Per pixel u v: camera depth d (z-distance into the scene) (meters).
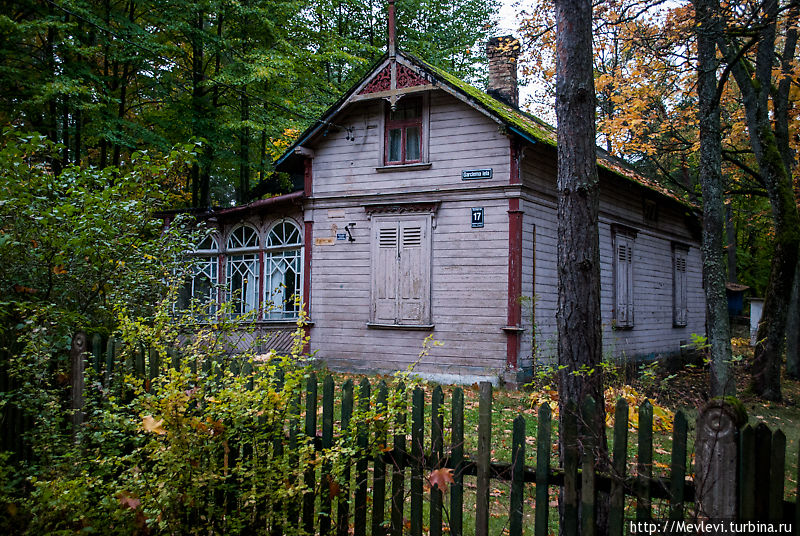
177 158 6.20
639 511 3.01
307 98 23.31
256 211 15.18
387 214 13.17
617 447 3.08
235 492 4.00
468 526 4.80
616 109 15.12
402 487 3.73
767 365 12.96
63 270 5.26
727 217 28.59
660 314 17.94
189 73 22.17
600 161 13.80
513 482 3.37
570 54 4.61
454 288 12.46
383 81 12.94
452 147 12.66
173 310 5.08
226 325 4.91
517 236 11.95
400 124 13.23
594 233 4.52
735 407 2.73
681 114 15.14
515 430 3.39
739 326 26.75
